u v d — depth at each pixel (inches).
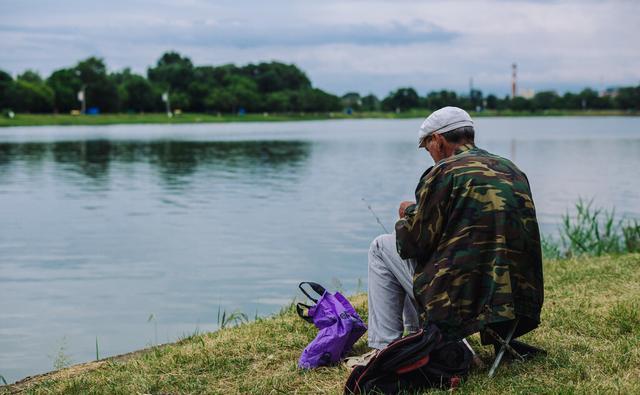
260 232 502.3
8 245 457.1
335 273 382.6
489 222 160.4
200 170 984.9
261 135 2242.9
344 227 522.6
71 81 4229.8
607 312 226.2
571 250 422.0
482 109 7549.2
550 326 213.6
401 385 162.7
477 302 160.6
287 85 6441.9
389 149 1492.4
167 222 546.0
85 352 259.9
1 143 1651.1
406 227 165.9
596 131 2625.5
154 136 2100.1
